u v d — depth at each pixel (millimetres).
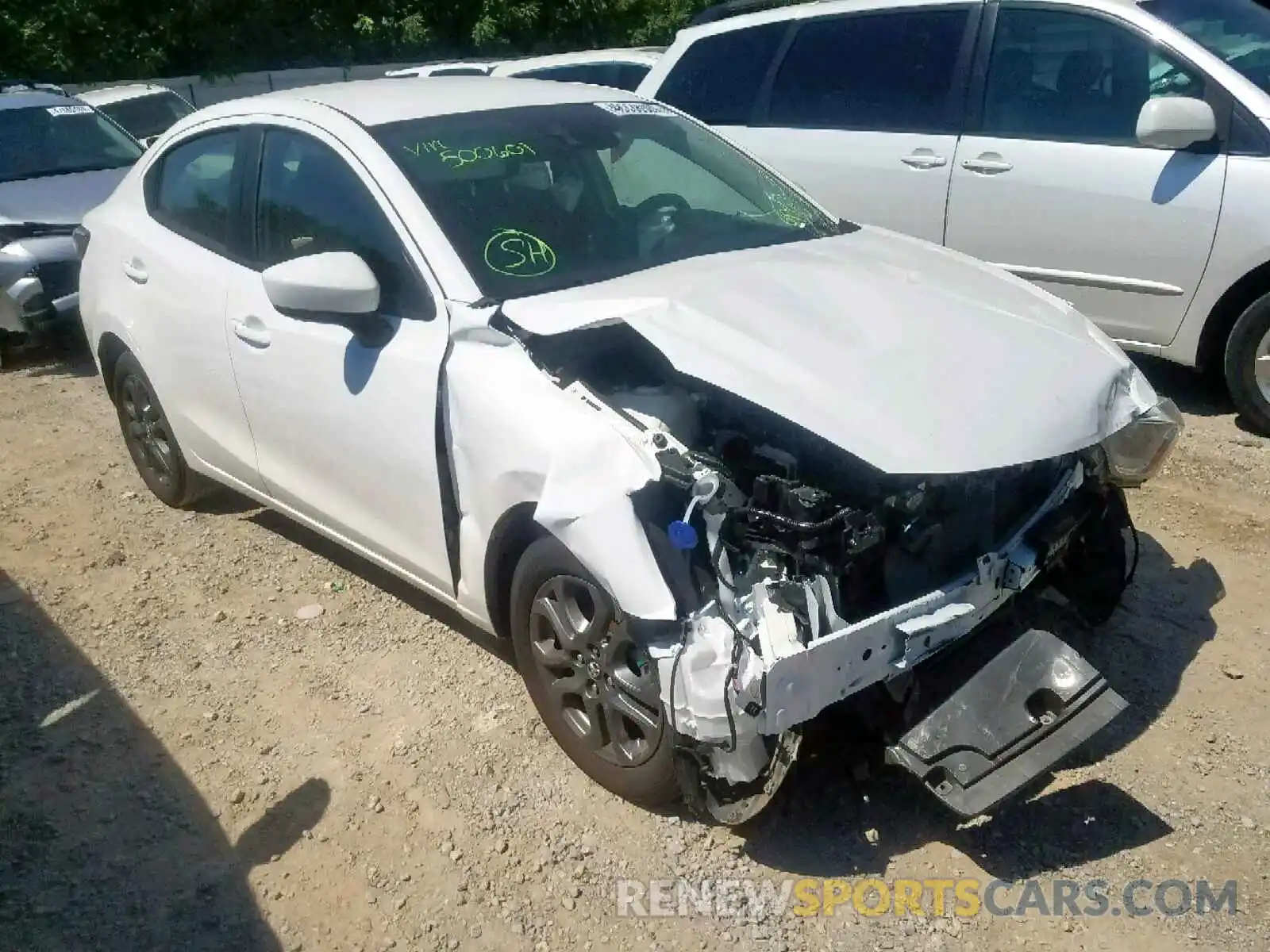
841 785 3348
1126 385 3303
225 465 4688
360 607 4445
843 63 6508
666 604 2820
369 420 3711
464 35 21188
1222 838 3096
